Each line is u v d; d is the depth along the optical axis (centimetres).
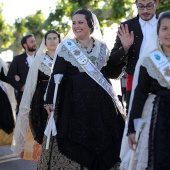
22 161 845
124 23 628
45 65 770
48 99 582
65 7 1916
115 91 625
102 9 1850
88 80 582
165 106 463
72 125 571
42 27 2000
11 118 884
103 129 571
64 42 597
